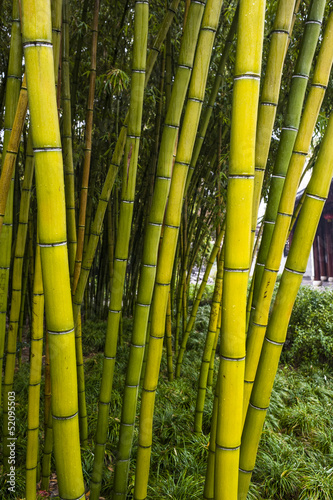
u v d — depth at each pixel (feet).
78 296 5.66
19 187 10.37
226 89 9.96
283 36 3.31
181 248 14.02
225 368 2.91
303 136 3.28
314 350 13.67
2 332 5.16
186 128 3.67
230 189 2.74
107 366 4.86
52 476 6.75
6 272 4.94
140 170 10.71
